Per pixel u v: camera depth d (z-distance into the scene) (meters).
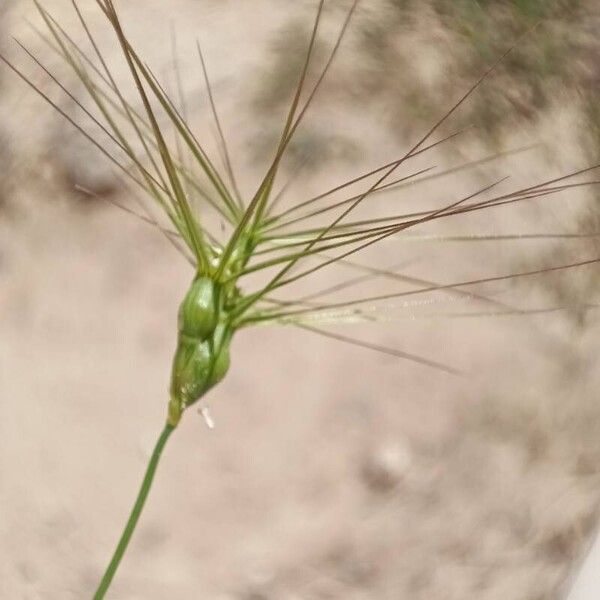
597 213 0.49
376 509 0.41
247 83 0.54
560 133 0.52
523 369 0.45
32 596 0.39
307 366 0.46
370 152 0.51
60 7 0.57
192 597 0.39
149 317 0.48
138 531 0.41
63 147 0.52
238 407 0.45
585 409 0.43
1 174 0.53
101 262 0.50
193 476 0.43
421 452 0.43
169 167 0.25
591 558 0.36
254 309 0.26
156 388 0.46
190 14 0.57
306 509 0.42
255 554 0.40
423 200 0.49
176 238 0.49
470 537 0.40
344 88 0.53
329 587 0.39
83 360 0.47
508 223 0.48
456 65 0.54
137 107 0.52
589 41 0.56
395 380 0.45
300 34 0.56
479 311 0.46
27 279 0.50
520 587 0.38
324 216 0.49
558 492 0.41
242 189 0.50
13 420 0.45
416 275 0.47
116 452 0.44
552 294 0.46
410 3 0.57
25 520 0.41
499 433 0.43
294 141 0.51
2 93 0.55
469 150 0.51
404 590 0.39
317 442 0.44
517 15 0.56
